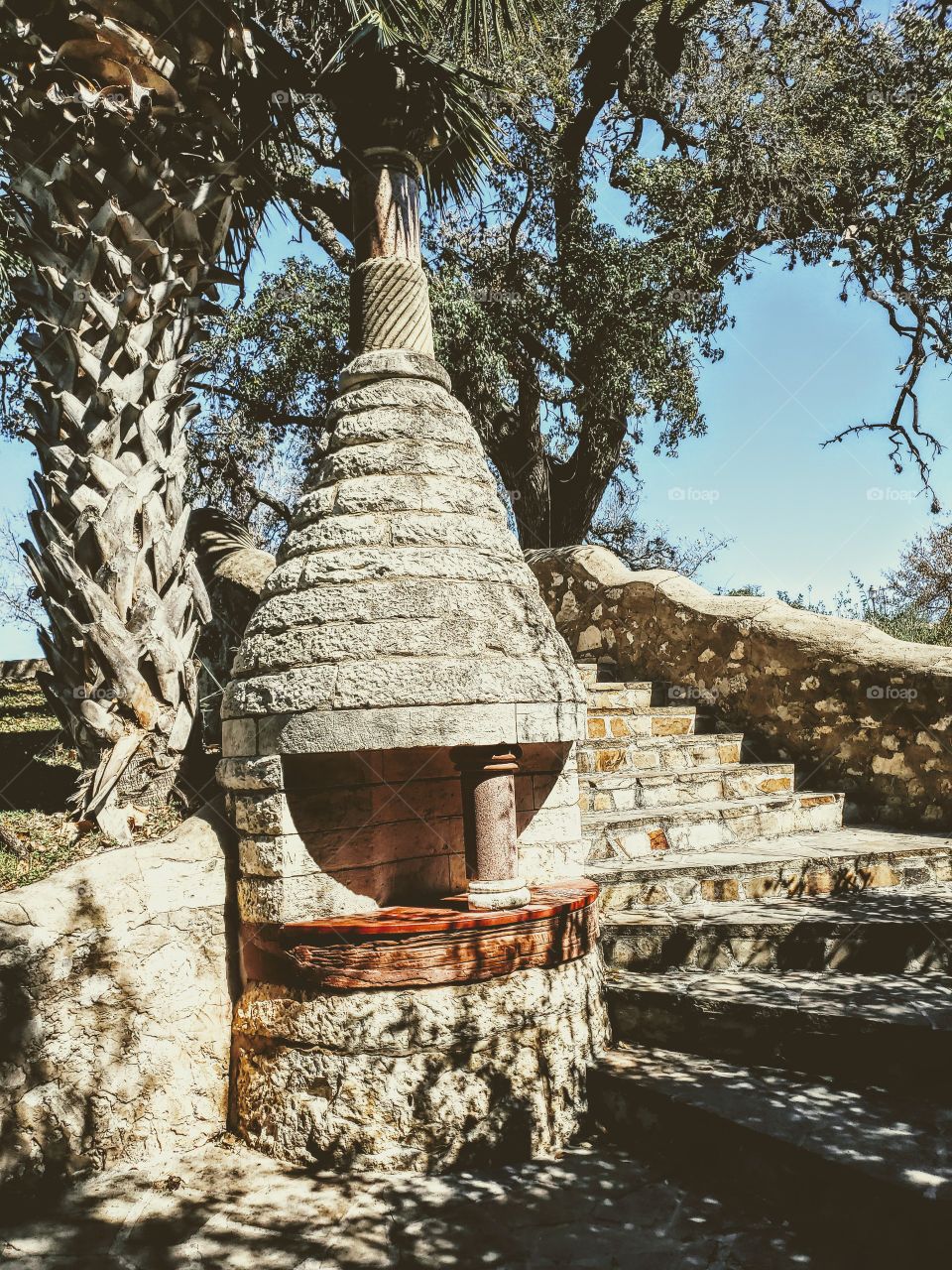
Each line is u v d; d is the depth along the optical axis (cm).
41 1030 353
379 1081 362
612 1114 380
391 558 388
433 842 445
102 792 429
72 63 439
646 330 1101
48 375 457
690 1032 400
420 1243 310
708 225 1152
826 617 657
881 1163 295
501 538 425
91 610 433
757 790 616
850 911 454
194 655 503
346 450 421
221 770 412
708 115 1154
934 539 1568
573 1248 304
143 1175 363
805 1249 297
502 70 1025
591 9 1203
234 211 550
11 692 923
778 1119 329
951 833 560
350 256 1178
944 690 562
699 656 715
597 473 1298
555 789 450
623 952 446
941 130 841
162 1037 386
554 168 1130
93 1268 301
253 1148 383
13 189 451
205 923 406
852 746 619
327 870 393
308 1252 307
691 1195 334
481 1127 364
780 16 1195
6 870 397
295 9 642
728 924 439
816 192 1125
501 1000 374
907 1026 352
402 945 363
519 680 388
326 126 970
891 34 1159
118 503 438
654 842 529
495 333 1084
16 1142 342
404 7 575
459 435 433
